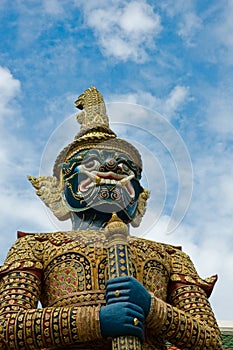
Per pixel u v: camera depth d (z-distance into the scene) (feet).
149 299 24.71
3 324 24.84
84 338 23.97
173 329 25.35
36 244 28.68
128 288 24.03
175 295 28.68
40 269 27.78
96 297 26.02
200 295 28.53
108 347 25.07
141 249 28.63
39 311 24.90
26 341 24.34
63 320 24.17
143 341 23.89
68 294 26.45
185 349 26.02
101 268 26.91
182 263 30.01
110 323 23.40
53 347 24.63
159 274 28.50
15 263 27.71
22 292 26.48
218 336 27.04
